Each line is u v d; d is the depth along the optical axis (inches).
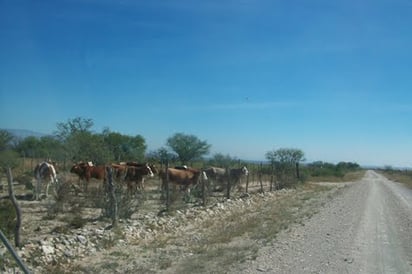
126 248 556.1
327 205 1108.5
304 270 459.2
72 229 622.2
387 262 502.3
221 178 1305.4
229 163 1843.0
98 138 1503.4
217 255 522.9
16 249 478.6
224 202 1041.5
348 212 962.7
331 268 469.1
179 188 1033.5
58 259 478.0
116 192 729.6
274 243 599.5
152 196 1052.5
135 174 987.3
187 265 475.2
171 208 839.1
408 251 563.5
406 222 826.2
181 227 719.1
